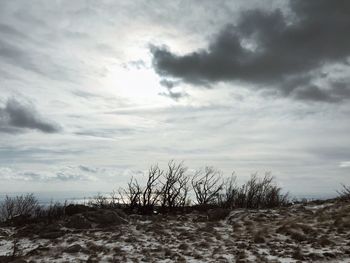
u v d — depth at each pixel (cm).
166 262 955
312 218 1392
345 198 1712
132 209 2081
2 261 1025
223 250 1059
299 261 878
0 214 2211
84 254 1085
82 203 2047
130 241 1233
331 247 996
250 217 1570
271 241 1134
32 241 1356
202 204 2188
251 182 2283
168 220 1717
